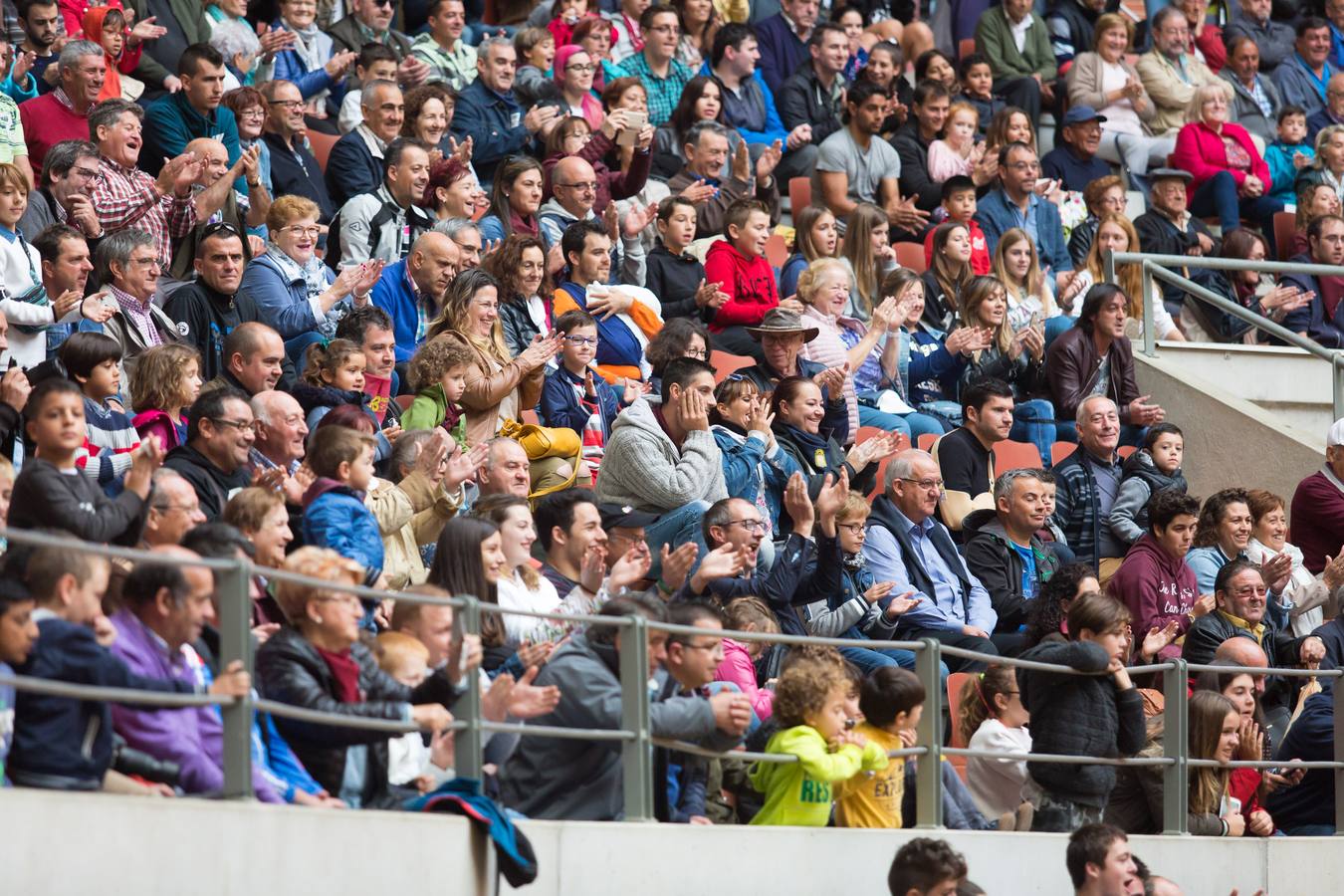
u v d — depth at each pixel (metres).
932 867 25.44
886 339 46.94
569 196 47.09
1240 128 63.12
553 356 37.84
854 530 36.09
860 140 56.22
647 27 57.69
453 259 40.28
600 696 25.61
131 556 20.03
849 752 27.12
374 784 24.03
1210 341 55.75
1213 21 73.06
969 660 36.38
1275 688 38.31
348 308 40.03
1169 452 45.47
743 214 47.66
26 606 19.84
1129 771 33.03
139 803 19.42
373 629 27.33
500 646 27.23
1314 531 45.03
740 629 30.28
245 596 21.05
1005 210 55.47
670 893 25.27
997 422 43.09
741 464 37.56
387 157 43.91
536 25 60.28
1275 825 35.97
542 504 32.09
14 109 41.44
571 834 24.39
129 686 20.59
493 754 25.30
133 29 48.00
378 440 34.19
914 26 64.94
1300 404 53.75
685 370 36.22
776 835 26.45
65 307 33.62
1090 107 63.31
